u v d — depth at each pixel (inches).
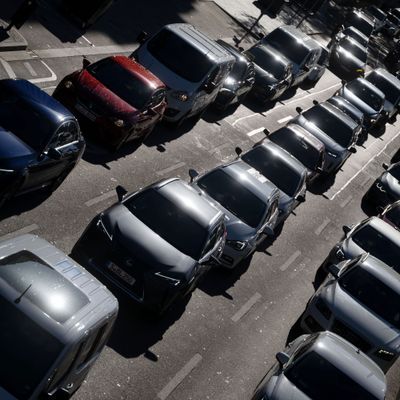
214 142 873.5
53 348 305.1
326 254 806.5
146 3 1179.9
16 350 300.4
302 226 847.1
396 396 637.9
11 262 326.0
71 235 503.8
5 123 476.4
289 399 417.4
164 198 499.8
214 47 836.6
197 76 787.4
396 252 737.6
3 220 473.7
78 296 333.4
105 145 658.8
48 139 484.1
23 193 487.8
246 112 1053.2
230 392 479.2
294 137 855.7
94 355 353.4
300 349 465.7
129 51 938.1
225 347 523.5
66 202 540.4
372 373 459.5
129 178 639.8
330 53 1659.7
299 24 1736.0
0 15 769.6
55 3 885.8
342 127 1007.0
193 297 558.3
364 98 1304.1
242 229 587.2
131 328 465.1
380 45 2358.5
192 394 451.8
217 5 1432.1
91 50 854.5
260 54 1131.9
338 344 477.1
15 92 500.1
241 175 625.3
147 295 449.1
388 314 596.1
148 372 441.7
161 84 693.9
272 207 634.2
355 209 1008.2
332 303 583.8
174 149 776.3
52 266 340.2
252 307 601.3
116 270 447.5
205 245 488.4
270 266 698.2
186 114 799.1
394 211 883.4
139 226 467.8
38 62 735.1
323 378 440.5
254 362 529.7
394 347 573.6
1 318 304.8
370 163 1258.6
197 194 526.9
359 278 616.1
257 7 1646.2
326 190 1013.2
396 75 2089.1
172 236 478.9
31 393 293.4
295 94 1311.5
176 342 489.7
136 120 645.9
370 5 2586.1
